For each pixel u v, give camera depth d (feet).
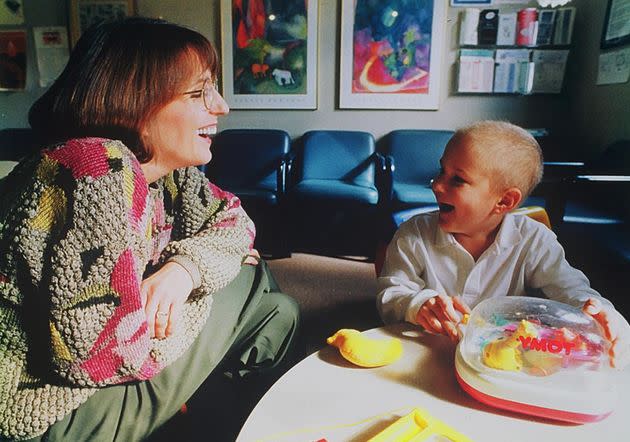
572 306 2.78
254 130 12.62
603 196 8.38
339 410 2.08
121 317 2.26
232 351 3.66
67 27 12.99
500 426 2.01
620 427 2.00
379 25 12.33
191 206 3.29
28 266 2.14
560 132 12.59
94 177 2.16
